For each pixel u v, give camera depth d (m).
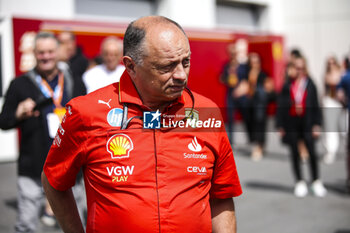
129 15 43.25
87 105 6.24
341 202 20.69
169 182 6.05
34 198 12.53
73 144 6.29
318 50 60.41
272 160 31.56
